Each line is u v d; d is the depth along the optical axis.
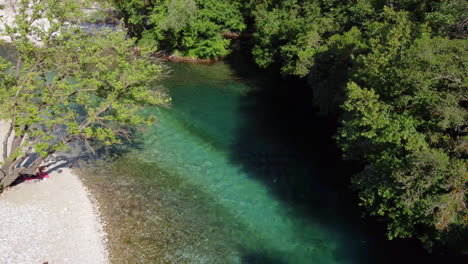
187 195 24.14
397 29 21.81
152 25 51.19
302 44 33.16
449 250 19.16
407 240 20.94
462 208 15.98
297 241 20.98
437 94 16.98
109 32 27.06
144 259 18.89
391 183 17.83
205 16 47.31
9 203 21.55
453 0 22.83
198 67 47.59
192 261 19.08
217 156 28.94
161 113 35.00
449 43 18.27
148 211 22.34
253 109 37.44
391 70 18.70
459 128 16.92
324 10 37.88
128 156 27.80
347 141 21.91
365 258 19.92
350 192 25.34
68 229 20.19
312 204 24.08
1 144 27.08
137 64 23.16
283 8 41.06
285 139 32.12
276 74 46.25
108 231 20.48
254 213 22.98
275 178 26.66
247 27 57.59
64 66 22.77
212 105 37.75
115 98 22.23
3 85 21.27
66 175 24.81
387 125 17.66
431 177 15.86
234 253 19.86
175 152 28.97
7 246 18.56
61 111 22.73
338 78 27.31
